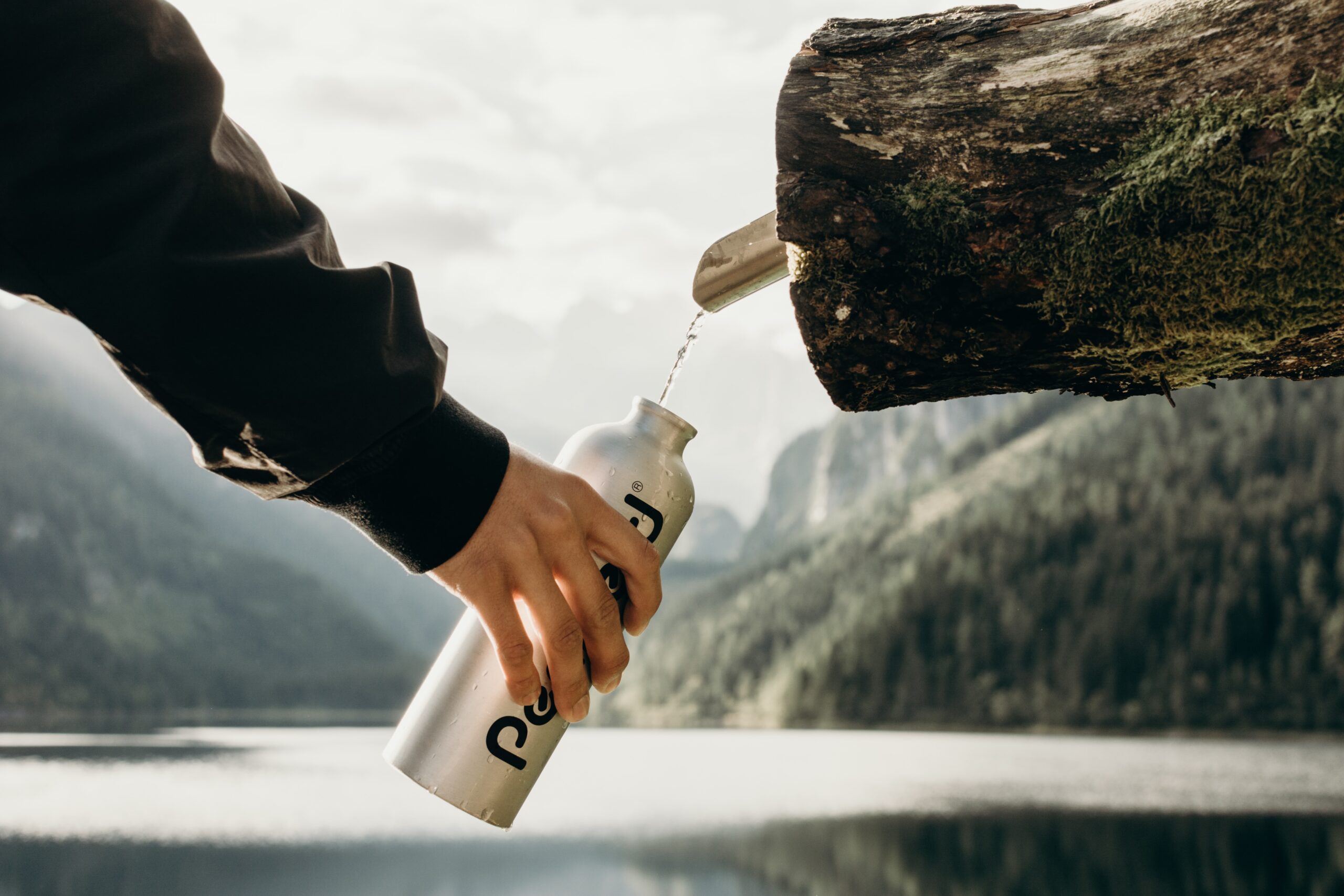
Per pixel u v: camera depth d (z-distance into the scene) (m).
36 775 48.12
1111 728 84.06
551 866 26.55
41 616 149.50
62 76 0.83
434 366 0.98
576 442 1.40
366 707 160.75
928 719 95.50
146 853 27.19
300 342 0.90
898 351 1.22
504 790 1.24
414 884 23.95
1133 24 1.15
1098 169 1.12
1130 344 1.13
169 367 0.87
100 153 0.84
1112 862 25.58
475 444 1.01
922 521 136.62
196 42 0.93
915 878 23.98
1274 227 1.03
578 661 1.06
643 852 28.44
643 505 1.36
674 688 131.88
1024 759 60.44
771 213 1.26
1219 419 115.38
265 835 31.56
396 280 0.99
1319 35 1.04
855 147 1.18
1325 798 39.28
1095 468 118.81
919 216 1.16
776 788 45.53
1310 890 21.88
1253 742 72.94
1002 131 1.15
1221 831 30.80
